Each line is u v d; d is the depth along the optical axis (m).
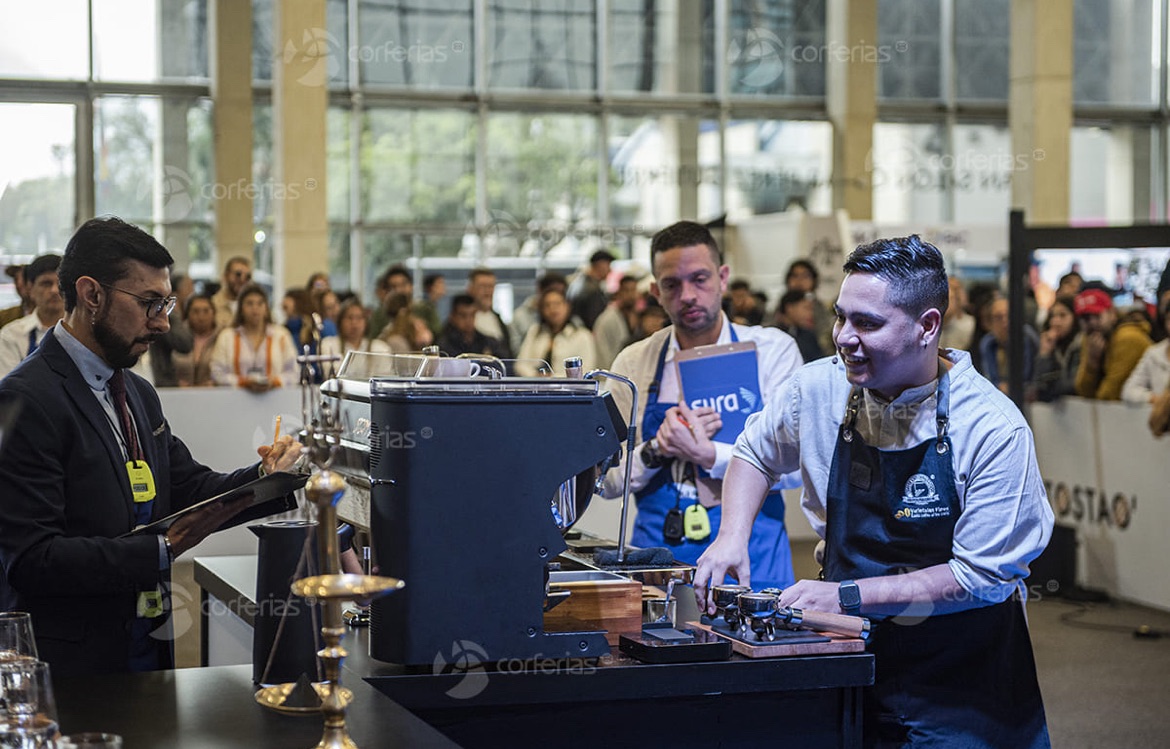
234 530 6.04
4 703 1.50
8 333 5.02
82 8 11.44
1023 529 2.08
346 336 7.78
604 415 1.92
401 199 12.66
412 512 1.85
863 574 2.20
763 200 13.52
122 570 2.15
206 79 11.79
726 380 2.90
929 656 2.18
